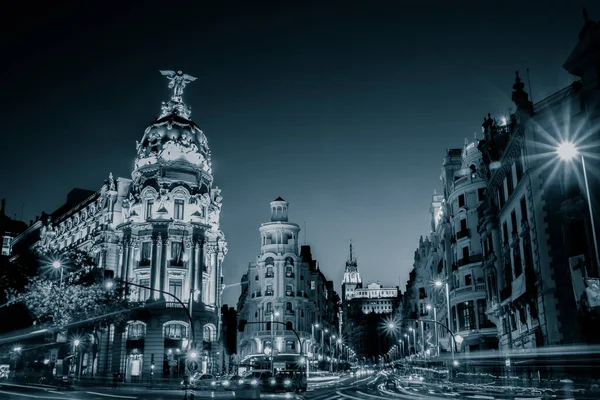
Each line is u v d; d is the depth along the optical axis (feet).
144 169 284.00
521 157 149.59
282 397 139.85
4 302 209.97
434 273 325.83
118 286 233.96
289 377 170.40
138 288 264.93
